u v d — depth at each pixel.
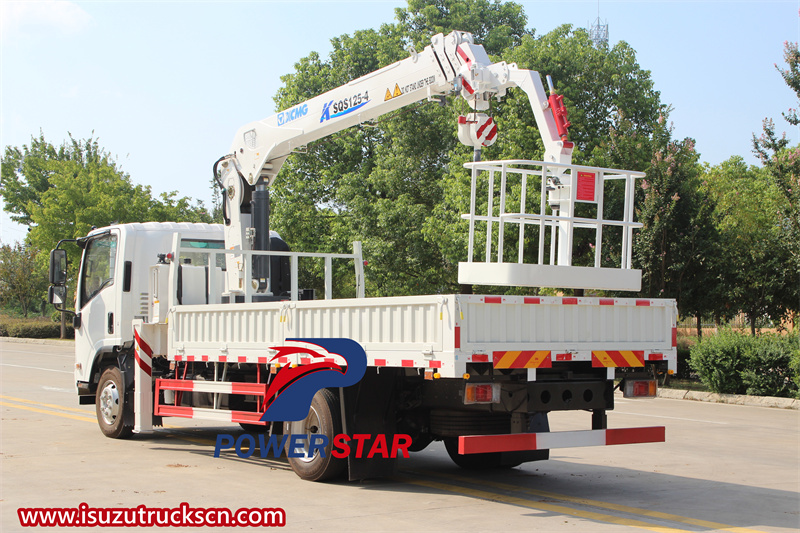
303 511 6.62
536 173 7.57
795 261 18.28
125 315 10.91
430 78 8.97
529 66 22.30
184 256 11.34
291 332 8.20
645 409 15.43
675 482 8.24
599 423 7.58
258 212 10.91
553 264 7.55
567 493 7.60
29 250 48.56
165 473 8.40
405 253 26.34
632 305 7.53
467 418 7.70
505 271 6.95
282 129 10.62
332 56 32.88
